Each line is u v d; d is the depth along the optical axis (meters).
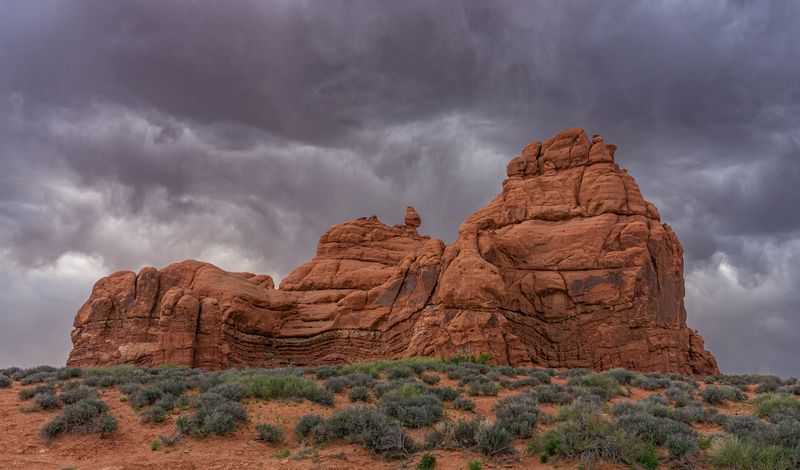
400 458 13.24
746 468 11.94
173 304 47.19
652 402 19.44
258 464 12.96
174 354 45.44
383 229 74.12
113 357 50.12
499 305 42.03
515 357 39.69
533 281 46.38
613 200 49.00
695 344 46.88
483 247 46.78
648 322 42.88
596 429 13.47
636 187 50.84
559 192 51.91
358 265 68.00
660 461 12.83
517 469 12.39
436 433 14.29
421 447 13.84
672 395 22.80
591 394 21.62
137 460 13.09
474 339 39.31
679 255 48.97
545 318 45.56
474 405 19.56
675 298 46.50
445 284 42.81
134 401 18.02
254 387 19.48
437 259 50.41
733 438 13.14
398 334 49.31
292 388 19.72
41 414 16.72
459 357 37.84
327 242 72.12
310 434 15.25
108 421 14.88
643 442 13.51
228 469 12.58
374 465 12.91
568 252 47.25
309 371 27.52
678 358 43.00
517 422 15.08
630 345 42.56
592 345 43.47
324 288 65.50
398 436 13.73
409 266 53.47
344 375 26.20
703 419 17.58
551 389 22.77
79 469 12.35
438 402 18.56
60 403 17.62
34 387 21.22
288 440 15.05
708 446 13.80
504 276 46.75
